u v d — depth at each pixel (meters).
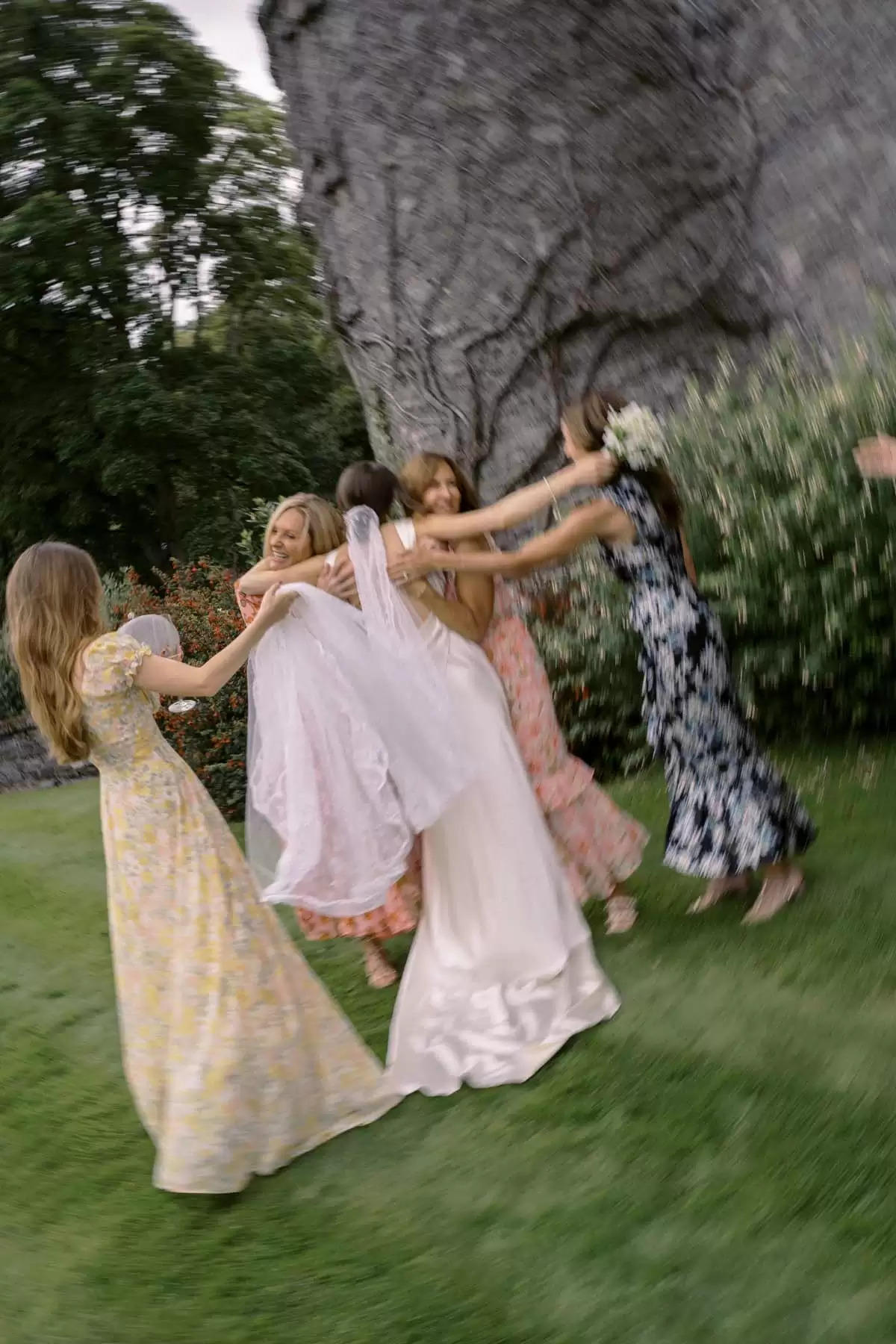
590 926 4.14
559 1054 3.22
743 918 3.91
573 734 6.41
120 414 21.98
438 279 8.34
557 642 6.44
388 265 8.60
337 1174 2.86
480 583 3.72
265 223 24.20
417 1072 3.23
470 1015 3.41
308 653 3.28
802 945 3.60
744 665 5.59
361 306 8.98
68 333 22.78
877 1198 2.36
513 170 7.88
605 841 3.97
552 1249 2.42
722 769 3.77
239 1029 2.88
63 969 4.86
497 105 7.82
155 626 3.25
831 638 5.26
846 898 3.87
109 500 24.52
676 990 3.47
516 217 7.93
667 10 7.36
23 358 22.86
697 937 3.83
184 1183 2.82
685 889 4.29
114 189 22.42
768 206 7.29
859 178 6.72
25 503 23.62
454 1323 2.25
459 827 3.51
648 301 7.73
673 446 6.12
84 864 6.76
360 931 3.94
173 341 24.11
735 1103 2.80
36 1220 2.90
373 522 3.48
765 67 7.17
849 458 5.18
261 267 24.56
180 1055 2.88
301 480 24.58
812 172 6.98
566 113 7.67
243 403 24.19
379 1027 3.71
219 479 24.33
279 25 8.71
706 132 7.46
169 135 22.38
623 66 7.52
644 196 7.63
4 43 21.33
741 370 7.55
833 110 6.83
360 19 8.20
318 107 8.68
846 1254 2.23
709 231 7.54
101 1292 2.55
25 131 21.00
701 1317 2.15
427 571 3.55
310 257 24.66
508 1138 2.86
